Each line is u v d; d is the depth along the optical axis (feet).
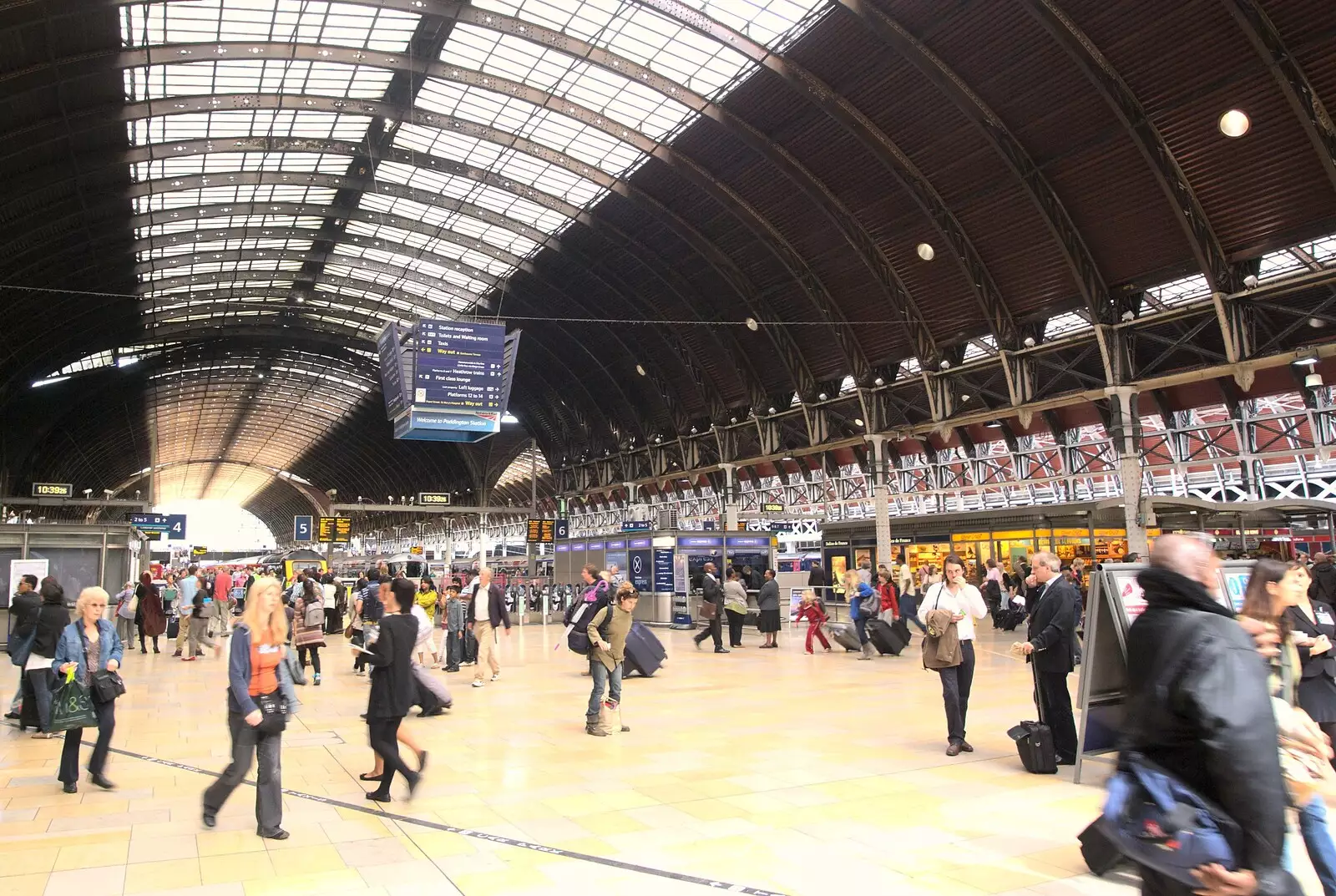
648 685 49.62
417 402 90.94
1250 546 75.77
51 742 34.71
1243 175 71.41
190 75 89.71
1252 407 92.38
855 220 96.63
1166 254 80.89
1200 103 68.85
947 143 83.92
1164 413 98.78
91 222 109.81
